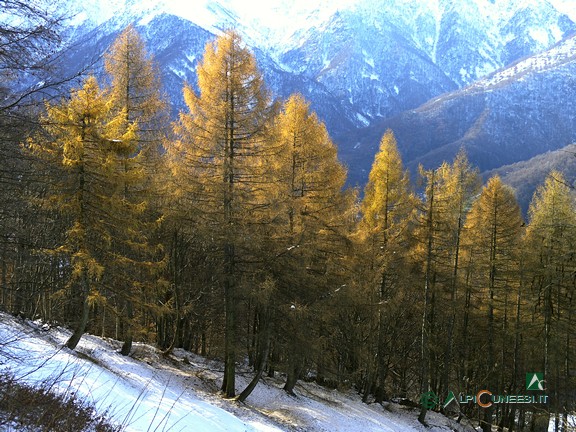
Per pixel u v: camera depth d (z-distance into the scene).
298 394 22.73
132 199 16.72
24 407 6.77
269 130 16.88
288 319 17.50
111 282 16.89
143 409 11.07
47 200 14.12
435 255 23.17
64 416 7.33
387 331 28.41
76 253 14.44
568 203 21.25
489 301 25.81
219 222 15.94
